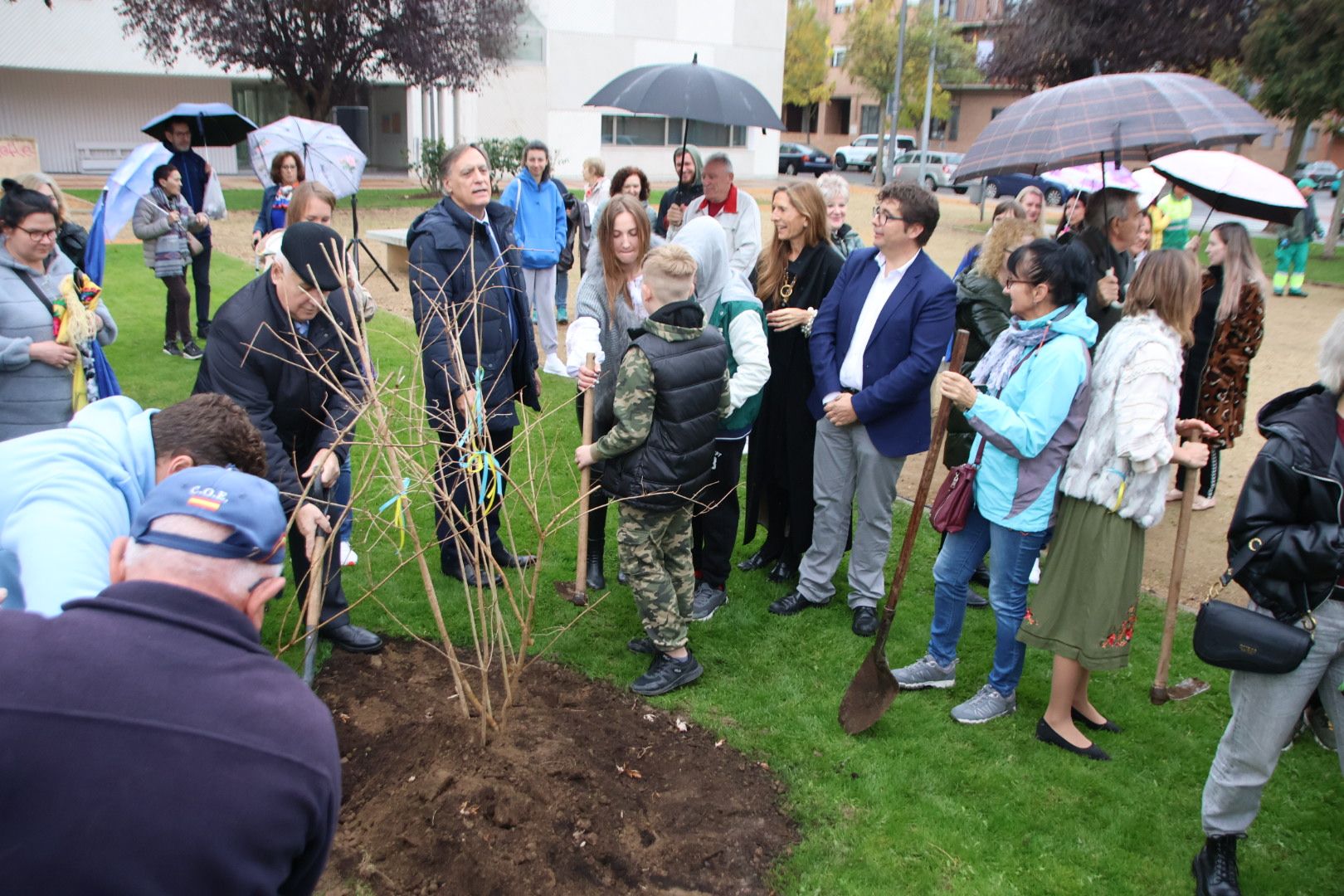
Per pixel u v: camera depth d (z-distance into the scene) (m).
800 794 3.17
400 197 23.44
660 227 6.52
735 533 4.41
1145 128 4.07
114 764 1.19
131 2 19.69
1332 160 40.53
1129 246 4.59
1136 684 3.99
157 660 1.27
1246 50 17.56
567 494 5.51
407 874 2.71
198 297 8.63
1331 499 2.48
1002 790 3.26
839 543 4.43
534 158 7.66
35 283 3.96
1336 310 12.69
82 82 26.92
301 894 1.42
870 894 2.76
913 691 3.88
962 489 3.56
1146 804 3.22
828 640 4.21
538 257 7.71
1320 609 2.57
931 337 3.95
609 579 4.66
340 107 19.86
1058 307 3.37
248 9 19.14
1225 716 3.78
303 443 3.66
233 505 1.42
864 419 4.04
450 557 4.48
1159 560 5.21
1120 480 3.19
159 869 1.19
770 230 18.56
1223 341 5.45
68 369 4.07
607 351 4.16
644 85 5.50
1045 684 3.99
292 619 4.11
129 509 2.11
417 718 3.39
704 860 2.85
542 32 29.92
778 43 33.94
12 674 1.21
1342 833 3.15
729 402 3.83
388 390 3.33
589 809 2.97
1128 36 20.97
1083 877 2.87
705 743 3.43
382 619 4.16
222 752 1.24
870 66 37.03
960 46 36.72
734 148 34.97
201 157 8.66
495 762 3.05
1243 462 6.93
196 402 2.09
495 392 4.26
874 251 4.18
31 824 1.17
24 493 2.00
